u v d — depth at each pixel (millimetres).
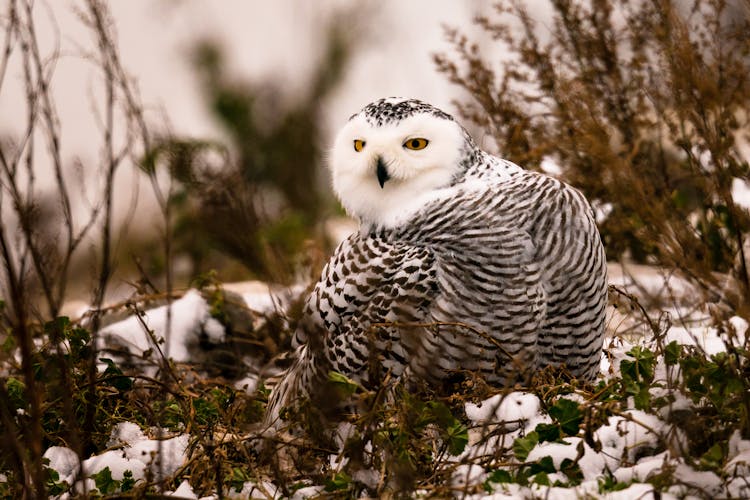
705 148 11062
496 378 9930
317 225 20656
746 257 12180
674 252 9672
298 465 9086
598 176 12562
